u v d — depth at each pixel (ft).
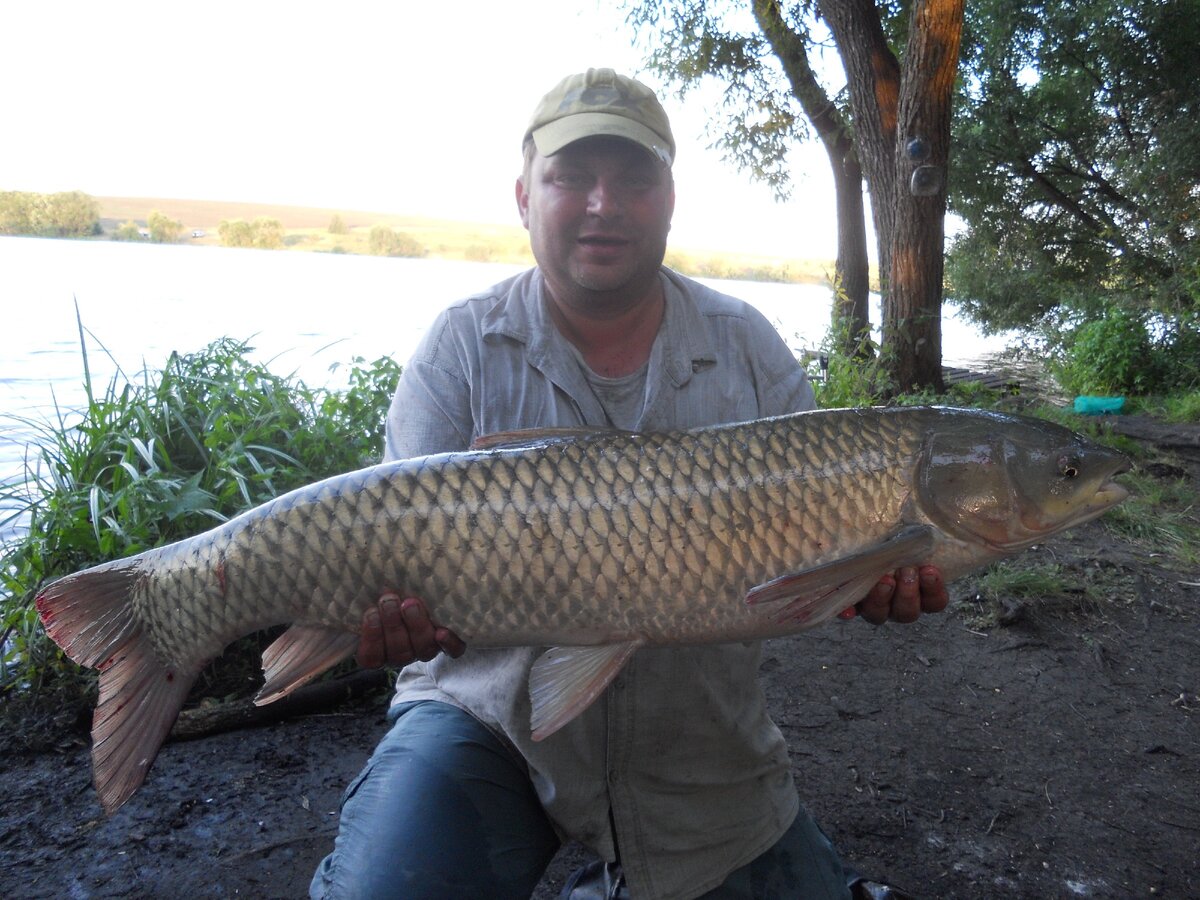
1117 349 44.80
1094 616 16.15
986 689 13.43
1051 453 6.83
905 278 34.96
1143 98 54.08
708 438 6.59
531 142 7.18
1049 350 55.31
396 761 6.60
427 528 6.31
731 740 7.06
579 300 6.98
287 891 8.67
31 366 42.55
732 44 51.55
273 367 41.93
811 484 6.56
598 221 6.64
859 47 35.65
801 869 7.34
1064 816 10.41
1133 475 26.18
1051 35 54.34
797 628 6.54
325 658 6.58
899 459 6.71
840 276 44.24
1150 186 50.80
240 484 13.15
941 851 9.76
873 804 10.57
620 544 6.37
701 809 7.07
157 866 8.98
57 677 12.16
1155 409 38.99
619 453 6.49
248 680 12.62
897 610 6.66
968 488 6.66
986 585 16.80
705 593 6.46
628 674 6.74
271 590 6.45
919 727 12.32
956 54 32.91
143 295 90.43
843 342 35.76
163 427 15.25
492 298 7.34
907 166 34.17
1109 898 9.08
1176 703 13.12
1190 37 50.88
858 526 6.63
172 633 6.62
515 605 6.40
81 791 10.25
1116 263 56.65
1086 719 12.62
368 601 6.41
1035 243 58.90
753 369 7.57
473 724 6.85
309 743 11.39
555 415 7.10
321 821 9.76
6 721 11.39
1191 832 10.16
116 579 6.70
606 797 6.87
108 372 40.83
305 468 14.64
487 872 6.23
